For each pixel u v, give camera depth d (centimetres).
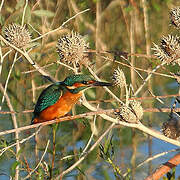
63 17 1491
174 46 798
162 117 1334
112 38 1750
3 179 1073
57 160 1126
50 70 1353
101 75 1420
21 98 1491
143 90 1425
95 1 1594
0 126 1344
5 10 1418
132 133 1266
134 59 1462
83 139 1264
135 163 1148
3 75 1542
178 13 877
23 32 830
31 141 1251
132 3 1620
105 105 1404
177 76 842
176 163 798
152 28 1678
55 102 810
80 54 801
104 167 1109
